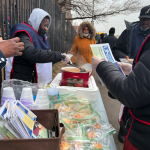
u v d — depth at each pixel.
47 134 0.74
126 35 2.57
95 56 1.03
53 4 5.86
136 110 0.78
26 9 3.26
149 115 0.73
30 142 0.58
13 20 2.74
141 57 0.69
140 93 0.64
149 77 0.63
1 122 0.64
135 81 0.66
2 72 2.68
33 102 0.99
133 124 0.81
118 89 0.71
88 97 1.32
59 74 1.82
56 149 0.60
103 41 5.67
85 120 0.99
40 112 0.78
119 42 2.67
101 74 0.85
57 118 0.74
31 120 0.70
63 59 1.52
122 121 1.06
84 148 0.79
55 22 6.57
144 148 0.75
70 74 1.33
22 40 1.44
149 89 0.63
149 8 2.11
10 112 0.61
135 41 2.42
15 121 0.58
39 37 1.72
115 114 2.81
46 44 1.95
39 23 1.65
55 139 0.59
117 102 3.38
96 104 1.34
